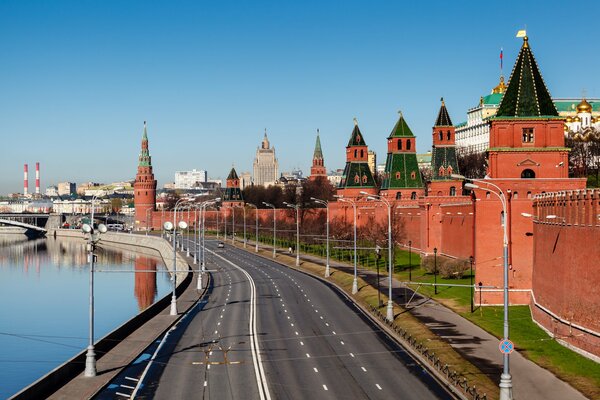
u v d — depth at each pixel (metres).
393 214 176.62
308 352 71.50
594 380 58.12
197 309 103.75
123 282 180.50
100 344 70.81
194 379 60.88
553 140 99.81
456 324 85.06
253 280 142.88
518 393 54.78
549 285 78.88
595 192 64.56
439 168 166.75
